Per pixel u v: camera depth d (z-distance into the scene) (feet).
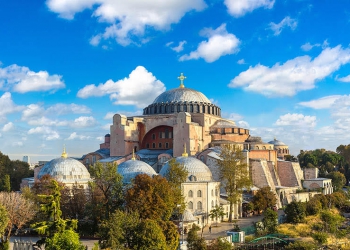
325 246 243.19
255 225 279.08
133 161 315.17
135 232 187.83
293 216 314.76
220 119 479.41
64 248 168.96
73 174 315.17
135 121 443.73
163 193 245.04
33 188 287.07
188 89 490.49
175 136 406.41
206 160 378.32
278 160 481.05
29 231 264.93
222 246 209.67
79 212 269.03
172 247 203.00
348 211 404.77
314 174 542.98
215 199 319.88
